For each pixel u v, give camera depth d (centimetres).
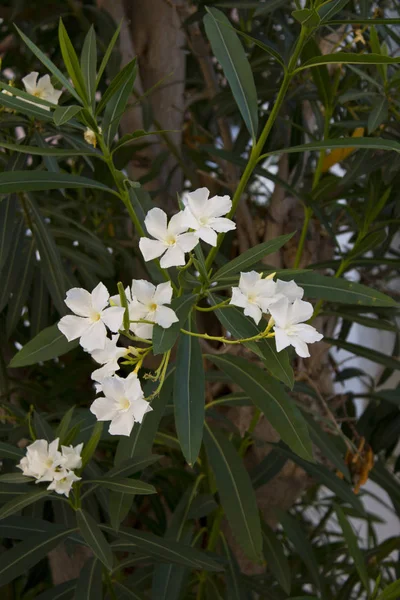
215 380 103
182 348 78
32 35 131
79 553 115
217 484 93
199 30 121
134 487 84
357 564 96
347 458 119
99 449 123
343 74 121
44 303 118
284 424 82
